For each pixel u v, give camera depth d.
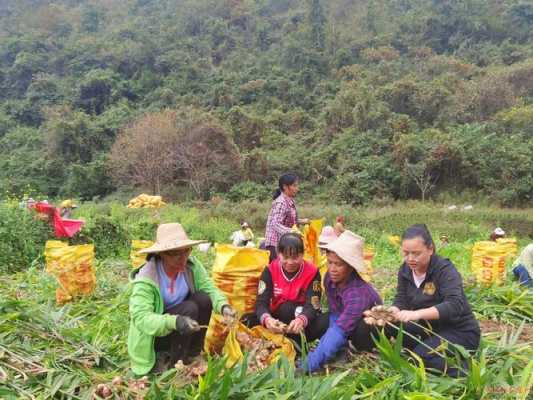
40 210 9.13
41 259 8.64
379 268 8.54
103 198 32.91
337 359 3.64
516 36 54.00
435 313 3.35
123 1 76.62
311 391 2.94
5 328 3.61
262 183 31.97
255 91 46.69
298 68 50.47
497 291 5.54
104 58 51.94
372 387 3.07
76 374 3.17
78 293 5.54
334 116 36.06
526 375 2.95
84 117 36.91
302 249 3.78
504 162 27.89
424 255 3.54
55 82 49.31
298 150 35.19
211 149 31.73
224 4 65.69
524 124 32.34
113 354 3.70
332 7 67.38
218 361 3.10
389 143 31.81
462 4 55.97
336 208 23.56
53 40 57.25
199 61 52.38
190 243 3.38
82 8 73.19
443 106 35.56
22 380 3.01
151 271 3.49
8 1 76.06
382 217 20.98
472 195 28.02
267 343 3.58
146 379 3.13
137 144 31.36
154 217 18.19
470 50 50.41
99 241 9.99
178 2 70.19
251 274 3.96
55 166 35.31
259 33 60.66
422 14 57.38
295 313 3.86
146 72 49.66
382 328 3.47
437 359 3.43
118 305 4.91
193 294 3.68
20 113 46.44
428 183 28.84
